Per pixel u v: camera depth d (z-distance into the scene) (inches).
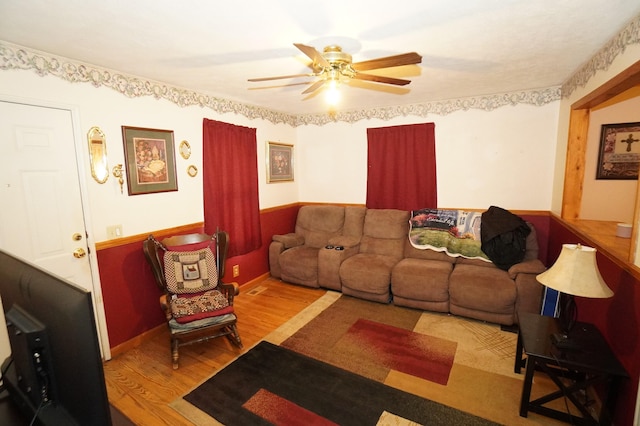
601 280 66.9
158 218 116.3
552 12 65.7
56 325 31.7
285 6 61.8
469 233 138.7
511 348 102.7
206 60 92.1
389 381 88.2
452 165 152.7
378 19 68.1
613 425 68.5
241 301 142.4
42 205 86.9
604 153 139.6
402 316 125.6
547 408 73.7
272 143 169.6
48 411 35.4
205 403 81.0
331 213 171.8
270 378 90.2
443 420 74.4
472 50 87.5
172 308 99.2
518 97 137.0
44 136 86.4
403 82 85.4
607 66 82.5
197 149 128.9
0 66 77.8
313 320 123.6
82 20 66.9
